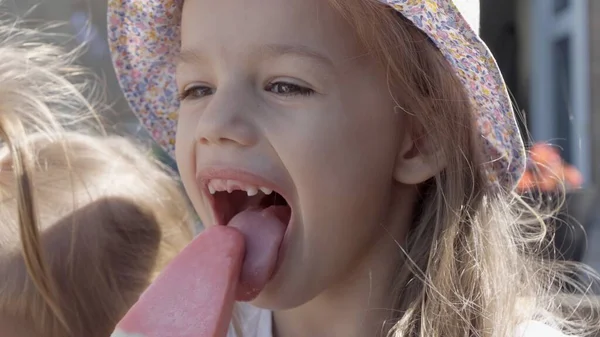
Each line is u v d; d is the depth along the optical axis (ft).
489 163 6.42
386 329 6.10
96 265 6.86
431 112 6.01
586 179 17.56
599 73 18.02
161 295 5.33
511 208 7.22
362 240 5.79
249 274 5.50
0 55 7.33
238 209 6.04
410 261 6.16
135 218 7.32
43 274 6.54
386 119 5.77
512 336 6.44
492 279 6.40
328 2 5.45
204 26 5.59
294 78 5.41
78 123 8.33
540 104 20.24
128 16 7.14
